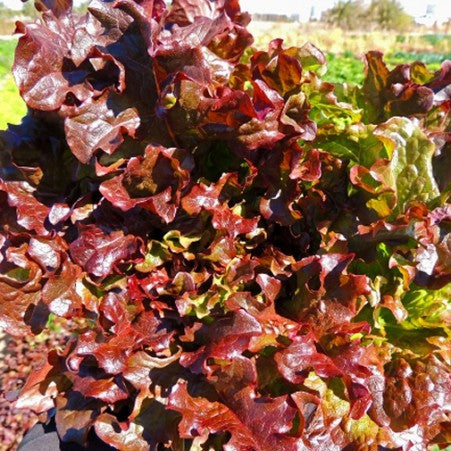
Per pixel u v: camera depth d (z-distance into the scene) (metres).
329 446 0.33
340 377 0.32
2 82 3.84
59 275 0.34
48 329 1.41
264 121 0.34
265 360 0.34
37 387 0.38
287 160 0.35
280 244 0.39
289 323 0.34
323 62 0.38
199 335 0.34
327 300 0.34
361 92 0.43
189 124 0.34
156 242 0.36
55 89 0.34
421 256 0.34
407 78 0.40
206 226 0.37
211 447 0.35
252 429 0.32
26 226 0.37
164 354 0.35
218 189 0.36
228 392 0.33
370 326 0.36
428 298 0.37
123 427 0.34
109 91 0.34
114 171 0.36
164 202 0.34
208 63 0.34
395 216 0.36
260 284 0.35
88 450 0.41
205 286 0.37
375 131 0.35
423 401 0.34
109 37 0.35
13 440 1.10
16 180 0.38
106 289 0.36
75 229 0.37
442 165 0.36
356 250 0.37
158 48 0.33
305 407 0.33
